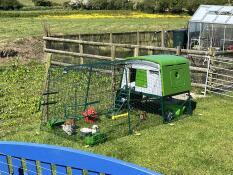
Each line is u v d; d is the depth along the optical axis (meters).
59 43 18.45
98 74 14.59
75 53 17.23
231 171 7.52
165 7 51.50
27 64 19.00
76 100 10.88
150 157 8.07
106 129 9.55
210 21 23.09
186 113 10.91
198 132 9.50
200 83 13.75
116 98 10.84
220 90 13.60
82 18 45.41
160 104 10.76
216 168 7.62
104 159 4.08
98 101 10.61
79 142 8.83
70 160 4.35
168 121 10.27
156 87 10.10
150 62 10.11
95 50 18.56
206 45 23.47
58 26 35.16
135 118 10.39
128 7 54.53
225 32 22.77
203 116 10.75
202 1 48.72
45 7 57.81
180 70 10.40
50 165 4.54
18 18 42.53
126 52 19.92
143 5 52.81
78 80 13.48
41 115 10.60
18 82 15.28
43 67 18.28
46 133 9.44
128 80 10.78
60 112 10.45
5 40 22.61
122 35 20.67
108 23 39.72
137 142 8.83
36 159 4.62
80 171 4.30
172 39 23.84
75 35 19.22
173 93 10.27
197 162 7.87
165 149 8.47
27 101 12.45
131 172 3.88
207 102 12.20
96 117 10.16
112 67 12.29
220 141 8.95
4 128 9.95
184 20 44.56
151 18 46.94
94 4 55.97
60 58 18.12
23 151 4.70
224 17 23.00
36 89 14.12
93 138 8.66
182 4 50.53
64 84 12.65
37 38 24.00
